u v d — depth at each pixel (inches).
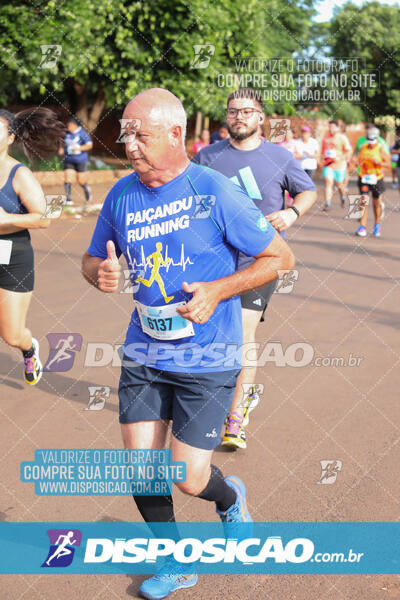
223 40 588.7
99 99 758.5
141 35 551.2
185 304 92.8
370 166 414.0
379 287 286.7
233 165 148.9
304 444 146.2
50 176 615.2
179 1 532.7
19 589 100.1
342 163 550.9
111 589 100.5
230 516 107.2
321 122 808.9
